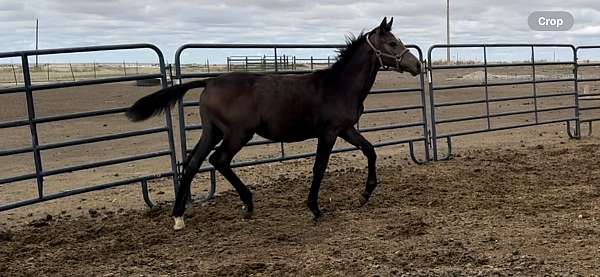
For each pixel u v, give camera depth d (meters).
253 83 6.32
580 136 12.70
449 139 10.42
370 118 16.92
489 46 11.01
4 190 8.59
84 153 11.73
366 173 9.23
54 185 8.86
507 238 5.71
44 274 5.13
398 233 6.00
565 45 12.24
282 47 8.52
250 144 8.18
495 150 11.30
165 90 6.47
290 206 7.36
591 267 4.82
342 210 7.09
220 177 9.36
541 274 4.70
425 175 8.95
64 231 6.47
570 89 25.98
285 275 4.88
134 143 12.95
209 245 5.86
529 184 8.13
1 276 5.08
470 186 8.10
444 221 6.40
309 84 6.45
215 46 7.79
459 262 5.04
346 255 5.36
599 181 8.19
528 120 16.34
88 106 20.34
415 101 21.50
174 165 7.57
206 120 6.44
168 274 5.04
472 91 26.50
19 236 6.32
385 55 6.72
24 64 6.54
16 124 6.49
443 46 10.24
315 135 6.58
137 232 6.39
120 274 5.07
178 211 6.46
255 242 5.90
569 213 6.57
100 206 7.68
